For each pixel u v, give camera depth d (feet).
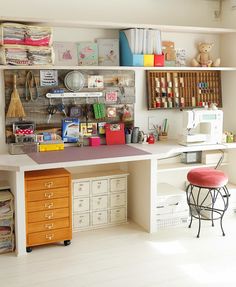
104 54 12.92
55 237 11.40
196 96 14.48
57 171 11.54
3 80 11.85
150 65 12.82
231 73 14.48
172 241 11.78
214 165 14.38
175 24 13.99
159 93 13.84
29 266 10.28
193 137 13.07
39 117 12.39
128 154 11.68
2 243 11.03
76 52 12.58
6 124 12.01
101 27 12.59
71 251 11.15
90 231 12.56
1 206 10.91
